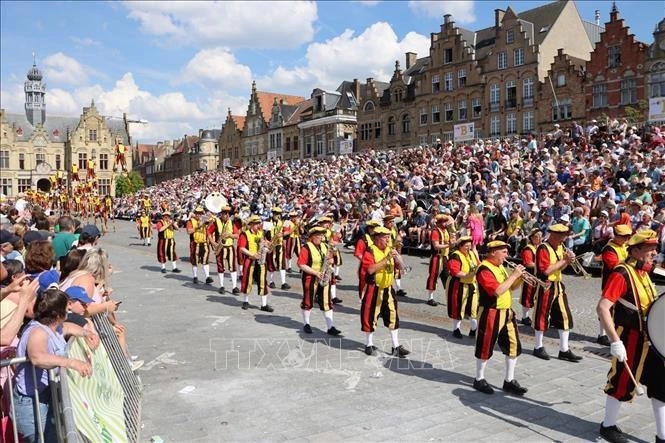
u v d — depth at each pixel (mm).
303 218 22203
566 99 41750
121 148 33969
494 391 7438
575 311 11641
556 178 20000
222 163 85625
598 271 15367
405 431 6203
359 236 22328
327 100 65500
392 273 8977
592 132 25891
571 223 16031
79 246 8406
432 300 12844
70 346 4840
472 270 9859
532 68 43562
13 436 4871
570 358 8719
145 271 19125
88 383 4859
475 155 28469
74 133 91000
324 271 10336
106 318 6707
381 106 57438
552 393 7363
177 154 111250
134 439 5730
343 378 7969
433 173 25141
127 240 31312
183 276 17969
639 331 5746
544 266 8695
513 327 7371
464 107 49031
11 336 4598
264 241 12484
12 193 87188
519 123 44719
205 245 16344
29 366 4887
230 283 16562
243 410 6836
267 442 5965
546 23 45719
